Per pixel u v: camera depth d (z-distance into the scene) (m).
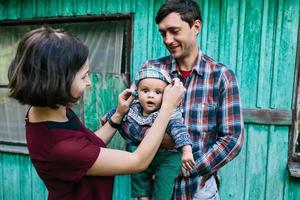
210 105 1.60
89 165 1.09
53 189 1.17
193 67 1.63
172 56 1.68
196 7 1.62
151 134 1.19
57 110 1.12
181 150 1.38
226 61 2.35
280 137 2.33
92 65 2.79
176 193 1.64
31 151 1.12
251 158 2.40
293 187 2.35
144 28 2.53
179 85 1.28
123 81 2.66
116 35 2.69
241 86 2.34
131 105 1.54
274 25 2.22
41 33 1.03
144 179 1.60
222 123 1.57
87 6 2.64
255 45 2.28
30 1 2.81
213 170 1.57
